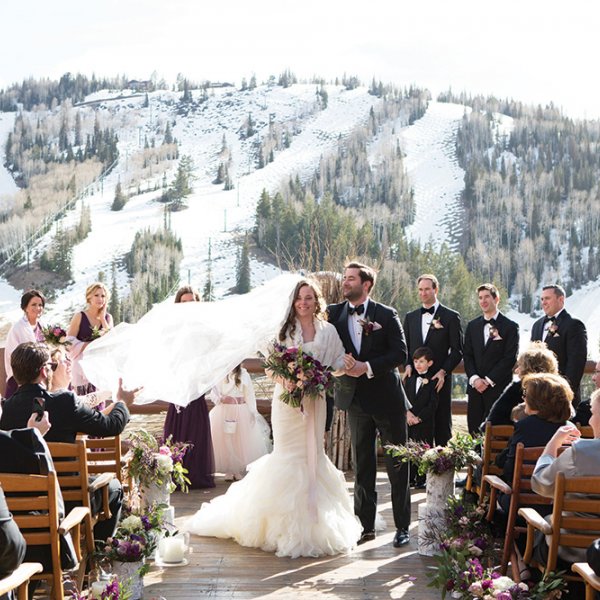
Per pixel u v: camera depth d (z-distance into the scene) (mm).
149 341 5309
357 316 4891
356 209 168250
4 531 2770
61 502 3375
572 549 3223
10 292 133625
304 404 4805
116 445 4441
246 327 5293
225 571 4418
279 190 174250
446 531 4312
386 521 5492
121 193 179125
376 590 4121
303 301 4793
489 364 6246
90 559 3910
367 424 4910
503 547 3986
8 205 177375
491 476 4023
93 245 152375
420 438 6207
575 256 140000
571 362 6059
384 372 4816
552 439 3451
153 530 4258
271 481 4809
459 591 3469
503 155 183750
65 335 5812
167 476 4773
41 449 3301
